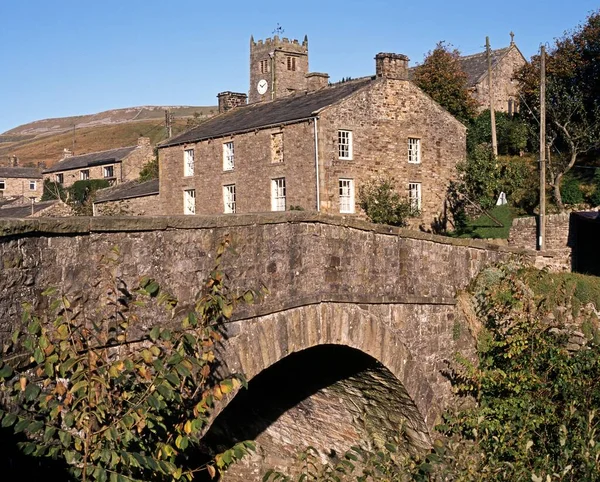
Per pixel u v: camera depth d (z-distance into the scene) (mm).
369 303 13523
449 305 15844
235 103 43875
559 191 34844
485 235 32969
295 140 31312
